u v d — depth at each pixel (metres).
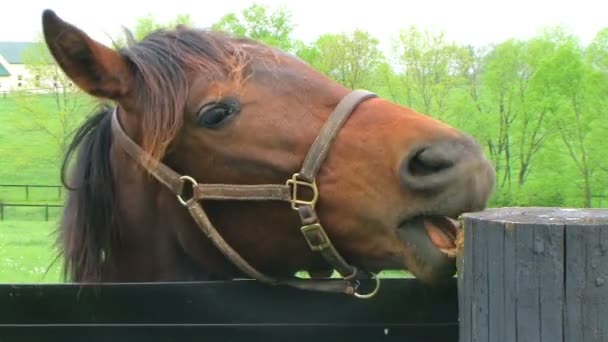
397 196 2.27
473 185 2.20
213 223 2.52
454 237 2.31
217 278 2.76
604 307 1.70
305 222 2.39
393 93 25.27
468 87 26.44
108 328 2.52
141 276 2.76
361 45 23.45
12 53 63.78
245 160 2.44
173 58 2.53
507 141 25.36
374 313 2.50
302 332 2.53
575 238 1.70
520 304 1.76
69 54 2.45
